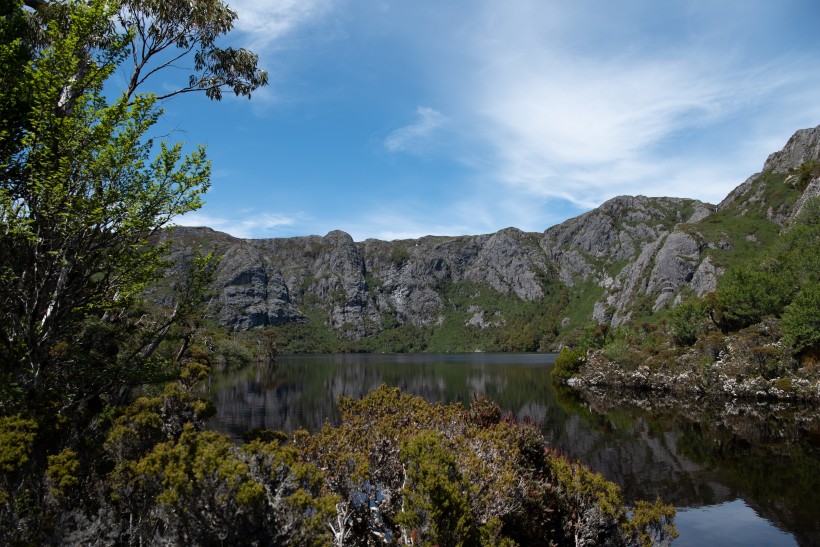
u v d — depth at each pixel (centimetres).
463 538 779
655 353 6762
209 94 1817
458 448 1026
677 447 2575
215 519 653
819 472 2012
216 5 1670
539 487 1108
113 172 1066
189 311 1402
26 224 1026
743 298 6259
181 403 1161
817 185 10381
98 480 870
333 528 843
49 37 1394
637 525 1155
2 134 1059
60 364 1219
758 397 4500
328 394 5428
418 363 14162
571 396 5206
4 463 732
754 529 1448
